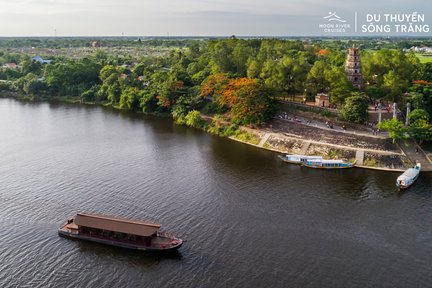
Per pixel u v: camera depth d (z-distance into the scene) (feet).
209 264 329.52
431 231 377.50
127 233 348.59
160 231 374.43
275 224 389.80
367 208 421.59
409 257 339.57
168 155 583.99
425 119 583.58
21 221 394.73
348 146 571.28
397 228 383.24
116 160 561.02
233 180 492.95
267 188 469.98
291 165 547.08
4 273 320.29
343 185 478.59
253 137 652.89
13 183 481.05
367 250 349.20
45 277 316.40
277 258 336.90
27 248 352.49
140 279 313.53
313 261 333.42
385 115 635.25
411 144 572.51
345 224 390.21
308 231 377.91
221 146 631.56
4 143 641.40
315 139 604.08
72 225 379.35
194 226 384.47
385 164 533.14
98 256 342.03
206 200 437.58
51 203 429.79
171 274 318.24
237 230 378.53
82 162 552.41
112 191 458.09
